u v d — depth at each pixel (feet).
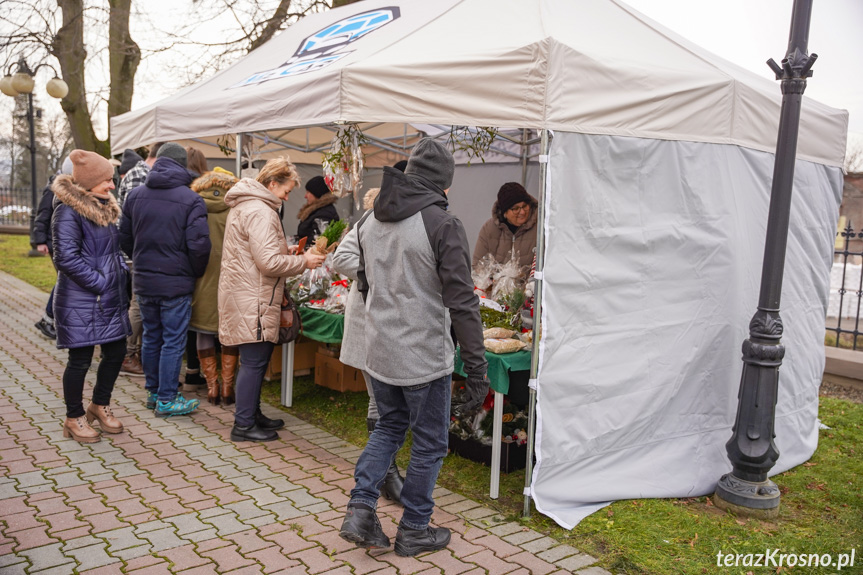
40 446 13.15
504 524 10.66
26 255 51.29
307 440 14.34
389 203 8.73
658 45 13.08
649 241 11.60
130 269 18.37
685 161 11.97
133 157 18.65
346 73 10.95
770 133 13.39
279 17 32.83
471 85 10.45
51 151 97.96
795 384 14.67
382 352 8.98
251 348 13.76
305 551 9.48
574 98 10.30
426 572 9.07
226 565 9.00
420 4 14.96
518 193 16.33
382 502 11.28
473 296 8.55
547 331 10.47
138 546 9.41
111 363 13.62
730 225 12.70
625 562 9.62
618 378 11.50
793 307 14.48
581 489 11.25
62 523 10.00
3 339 22.91
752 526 11.23
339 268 10.77
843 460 14.92
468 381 8.70
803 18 11.15
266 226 13.19
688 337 12.35
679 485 12.27
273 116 13.01
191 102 15.94
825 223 15.55
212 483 11.76
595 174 10.85
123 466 12.35
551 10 12.57
